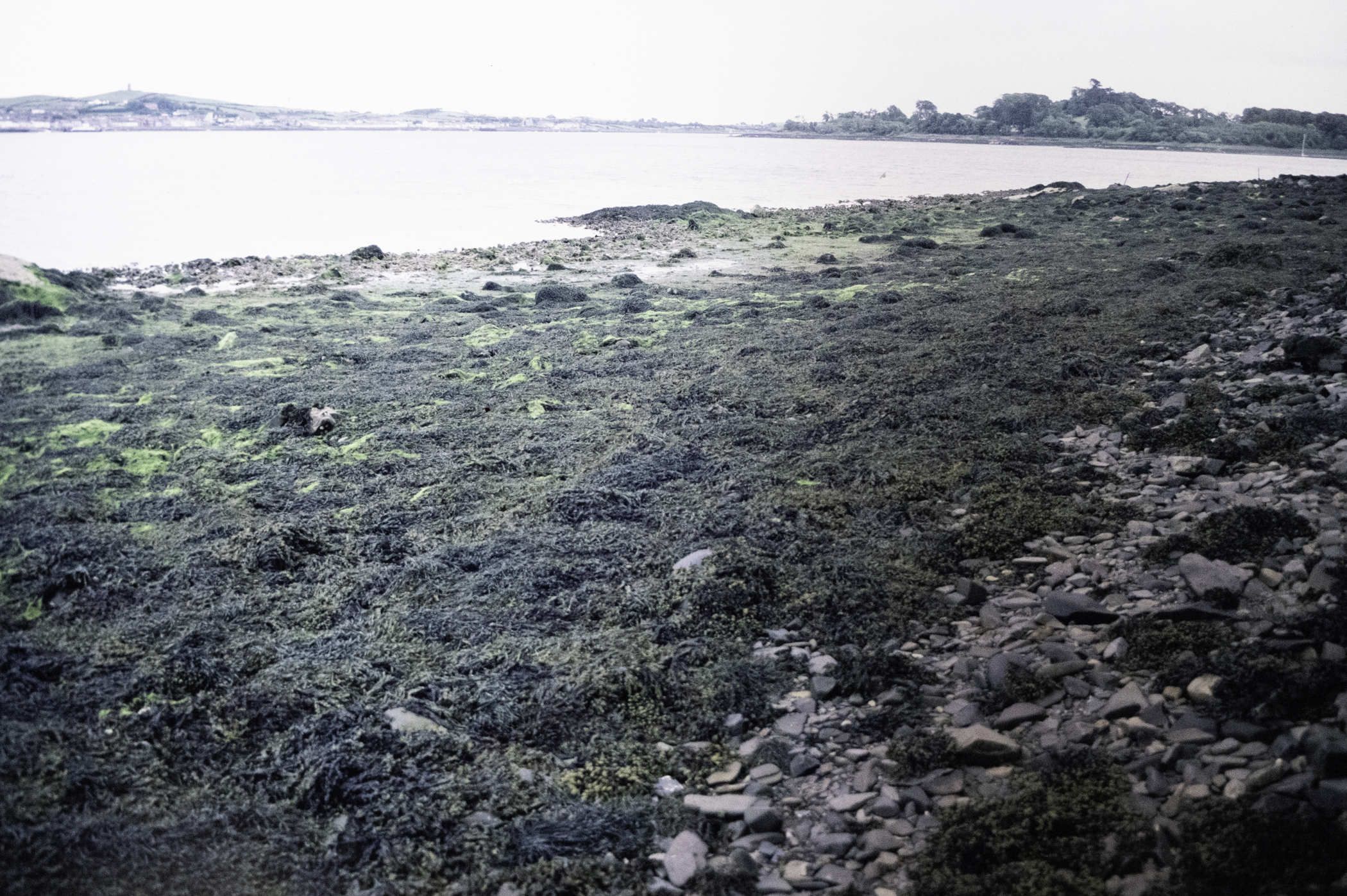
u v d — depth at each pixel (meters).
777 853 3.42
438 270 19.41
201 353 11.83
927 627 4.90
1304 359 7.79
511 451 7.96
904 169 62.56
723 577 5.41
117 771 3.82
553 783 3.88
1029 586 5.14
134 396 9.78
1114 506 5.88
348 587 5.59
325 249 22.03
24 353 11.66
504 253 22.05
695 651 4.82
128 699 4.36
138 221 25.73
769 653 4.82
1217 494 5.69
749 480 7.07
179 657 4.65
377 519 6.61
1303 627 4.01
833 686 4.42
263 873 3.33
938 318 12.30
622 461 7.63
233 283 17.52
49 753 3.84
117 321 13.48
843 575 5.45
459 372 10.63
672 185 45.16
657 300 15.77
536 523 6.53
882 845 3.37
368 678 4.60
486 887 3.31
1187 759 3.44
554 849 3.47
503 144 110.44
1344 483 5.37
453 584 5.63
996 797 3.47
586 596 5.40
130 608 5.31
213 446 8.26
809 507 6.46
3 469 7.50
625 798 3.79
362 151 78.62
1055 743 3.74
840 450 7.59
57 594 5.46
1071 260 17.39
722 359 11.03
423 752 4.02
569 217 30.03
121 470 7.54
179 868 3.30
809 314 13.72
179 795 3.75
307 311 14.74
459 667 4.71
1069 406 8.06
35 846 3.28
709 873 3.31
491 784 3.85
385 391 10.01
